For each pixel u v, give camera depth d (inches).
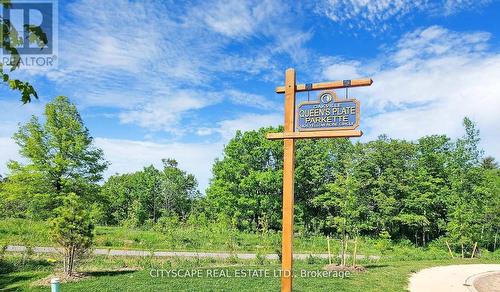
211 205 2139.5
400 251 1288.1
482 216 1405.0
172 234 1224.8
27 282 532.4
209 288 472.1
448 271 774.5
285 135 355.9
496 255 1306.6
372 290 517.3
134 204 2250.2
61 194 1103.6
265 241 1184.2
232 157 1978.3
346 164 1533.0
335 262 813.2
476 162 1526.8
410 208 1870.1
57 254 792.3
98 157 1191.6
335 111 341.4
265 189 1902.1
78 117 1190.3
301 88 356.5
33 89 165.6
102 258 792.3
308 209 2054.6
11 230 1142.3
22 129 1131.3
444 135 1968.5
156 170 2743.6
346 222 776.9
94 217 1032.2
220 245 1172.5
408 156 1975.9
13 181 1125.7
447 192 1774.1
